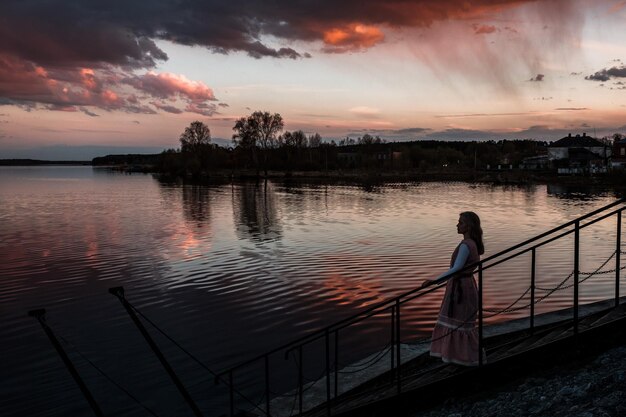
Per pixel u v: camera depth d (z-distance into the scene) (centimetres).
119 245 2831
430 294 1603
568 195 6488
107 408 917
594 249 2381
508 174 10619
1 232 3434
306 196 6662
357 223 3712
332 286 1781
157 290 1791
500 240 2814
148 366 1103
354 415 588
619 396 471
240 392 955
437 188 8288
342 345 1174
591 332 599
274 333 1300
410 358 785
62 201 6275
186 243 2872
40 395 977
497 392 566
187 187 9288
